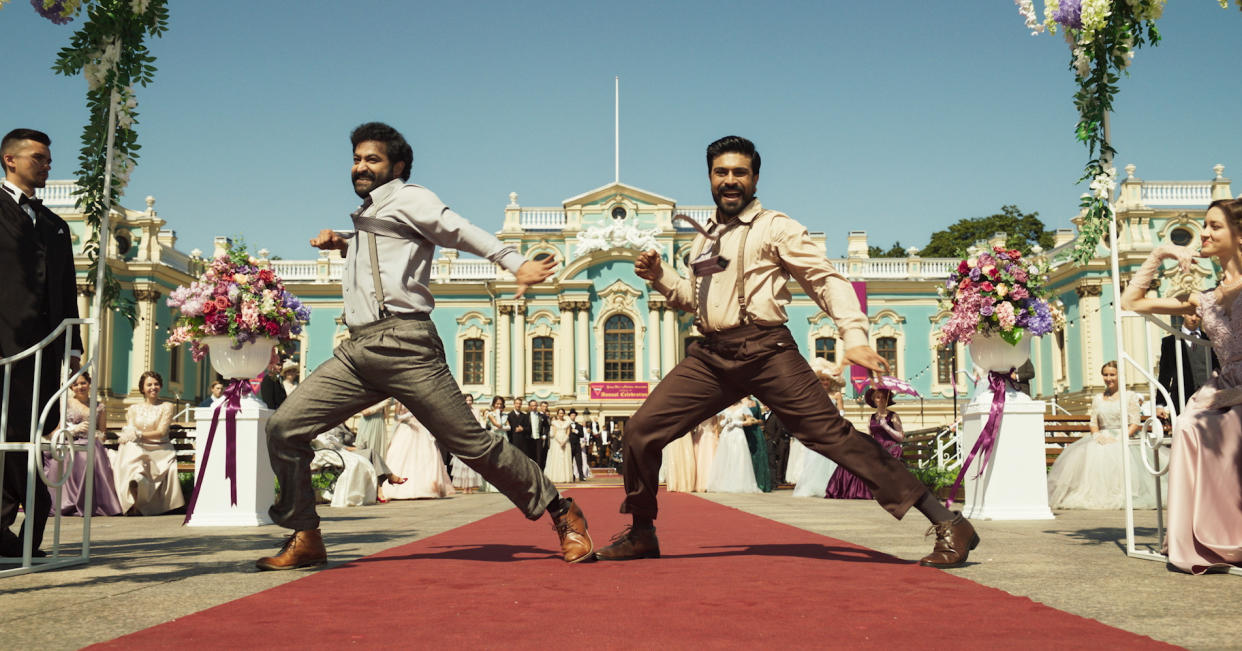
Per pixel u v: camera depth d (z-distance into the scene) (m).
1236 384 3.84
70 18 4.57
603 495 13.41
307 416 3.90
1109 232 4.61
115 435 11.47
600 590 3.27
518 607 2.91
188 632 2.54
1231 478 3.77
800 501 11.32
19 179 4.31
